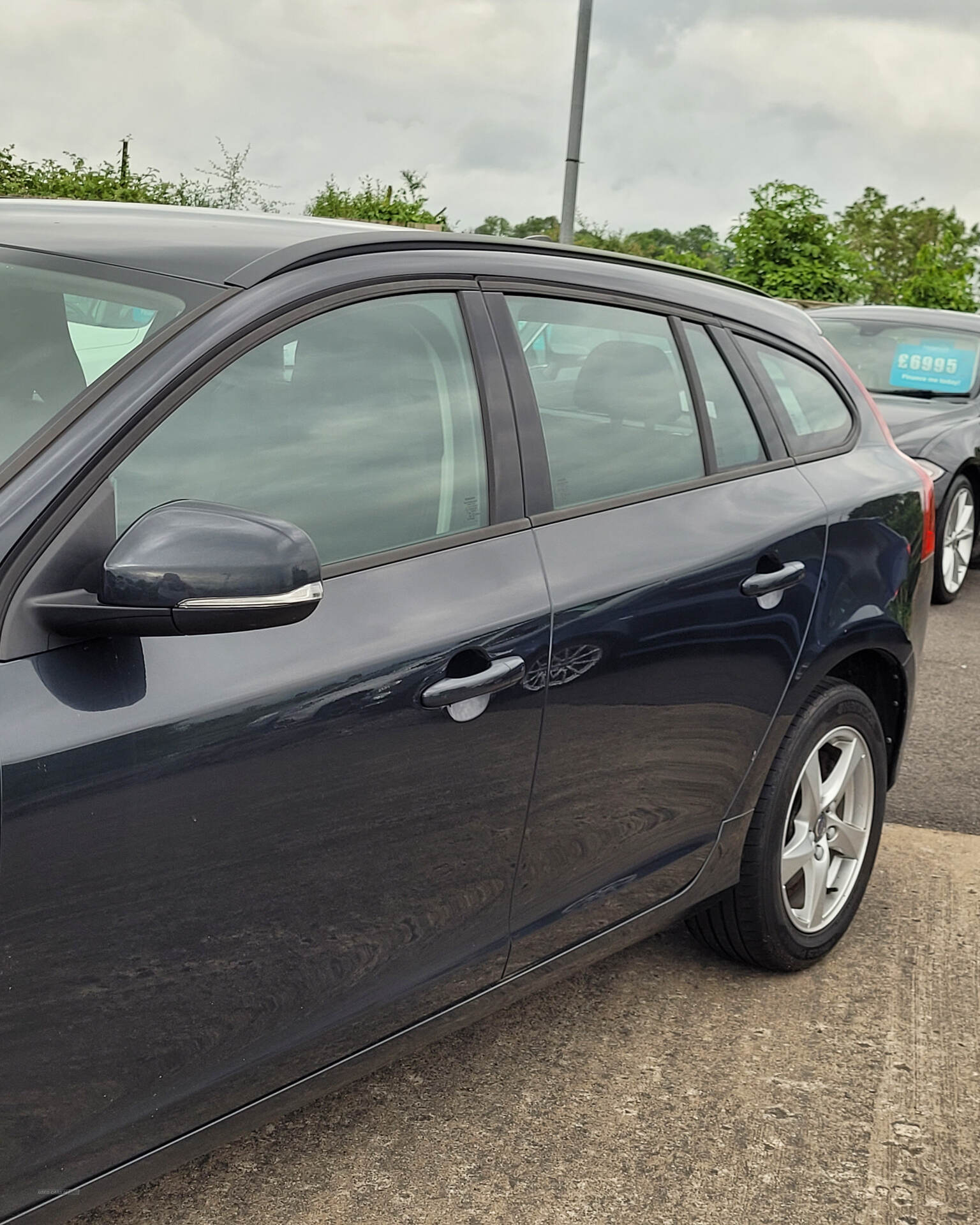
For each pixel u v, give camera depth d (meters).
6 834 1.66
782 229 19.38
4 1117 1.73
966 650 6.84
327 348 2.20
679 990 3.29
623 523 2.64
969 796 4.69
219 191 14.98
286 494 2.08
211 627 1.70
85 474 1.82
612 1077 2.91
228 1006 1.98
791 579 3.00
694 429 2.95
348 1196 2.47
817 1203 2.57
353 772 2.06
